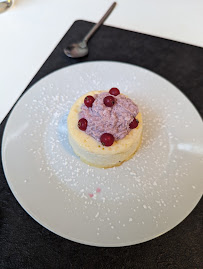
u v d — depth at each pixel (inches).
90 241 8.3
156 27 15.4
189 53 14.0
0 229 8.8
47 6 16.6
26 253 8.4
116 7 16.4
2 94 12.6
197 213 9.2
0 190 9.7
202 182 9.7
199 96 12.5
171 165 10.5
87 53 13.9
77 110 11.1
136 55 14.0
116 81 12.7
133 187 10.0
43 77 12.6
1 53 14.3
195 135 11.0
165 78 13.1
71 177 10.3
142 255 8.4
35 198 9.3
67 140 11.2
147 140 11.2
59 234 8.4
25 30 15.4
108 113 10.0
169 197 9.5
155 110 11.9
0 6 16.3
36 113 11.6
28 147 10.7
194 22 15.6
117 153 10.2
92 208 9.3
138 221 8.9
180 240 8.6
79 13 16.2
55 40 14.9
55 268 8.2
